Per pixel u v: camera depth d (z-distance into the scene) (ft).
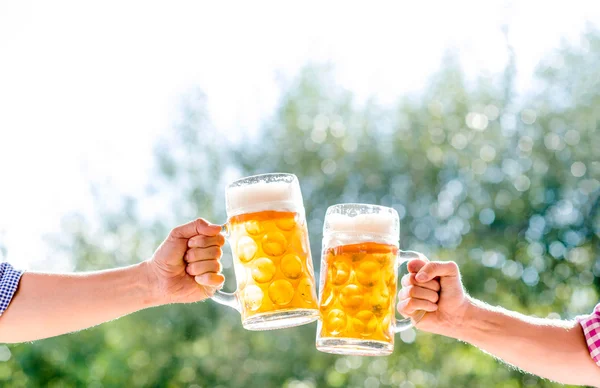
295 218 5.98
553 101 28.73
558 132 28.43
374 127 28.99
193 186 29.66
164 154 29.96
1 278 6.85
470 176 28.48
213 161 29.76
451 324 6.82
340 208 6.11
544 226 27.89
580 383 7.09
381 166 28.45
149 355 26.84
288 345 25.91
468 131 28.76
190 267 6.41
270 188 5.96
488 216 28.09
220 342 26.32
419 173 28.40
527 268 27.48
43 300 6.81
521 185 28.14
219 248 6.42
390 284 6.09
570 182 27.94
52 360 26.81
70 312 6.79
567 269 27.35
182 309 26.84
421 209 28.32
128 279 6.80
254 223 5.90
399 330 6.59
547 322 7.10
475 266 27.25
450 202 28.35
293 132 29.25
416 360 25.52
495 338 6.91
